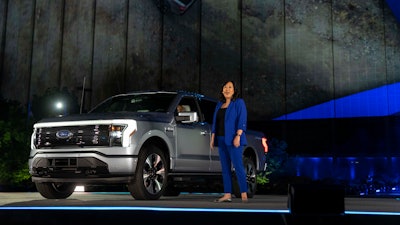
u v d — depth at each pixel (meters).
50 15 45.94
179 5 42.06
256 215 3.38
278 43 39.47
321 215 2.63
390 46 37.06
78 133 6.26
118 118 6.24
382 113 36.53
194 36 41.47
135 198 6.41
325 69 38.22
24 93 45.75
